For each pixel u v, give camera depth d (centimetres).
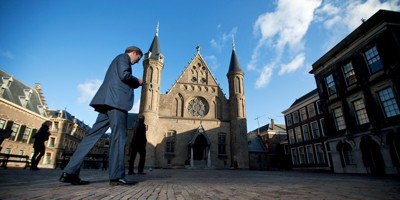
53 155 3897
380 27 1412
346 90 1678
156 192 260
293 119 3438
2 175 414
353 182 539
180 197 226
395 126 1296
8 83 3156
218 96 3253
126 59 352
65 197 188
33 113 3359
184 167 2669
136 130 791
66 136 4228
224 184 409
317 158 2864
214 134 2983
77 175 306
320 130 2852
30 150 3256
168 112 2967
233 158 2862
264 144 4694
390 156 1305
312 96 3002
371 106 1466
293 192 288
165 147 2767
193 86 3212
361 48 1560
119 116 327
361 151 1496
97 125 334
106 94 324
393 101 1345
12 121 2981
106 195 213
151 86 2880
